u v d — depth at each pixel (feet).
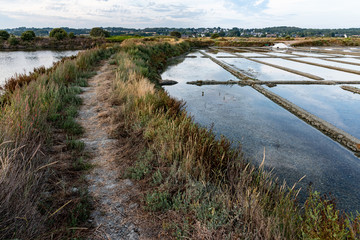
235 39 217.36
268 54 105.19
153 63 62.18
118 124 17.53
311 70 61.31
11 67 62.69
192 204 9.00
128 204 9.51
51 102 18.94
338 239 6.86
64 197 9.11
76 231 7.64
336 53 110.73
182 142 13.94
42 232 6.99
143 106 20.54
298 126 24.98
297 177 15.65
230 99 34.53
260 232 7.57
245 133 22.54
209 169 11.67
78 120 18.95
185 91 38.99
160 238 7.88
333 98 36.14
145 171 11.62
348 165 17.57
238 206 8.83
